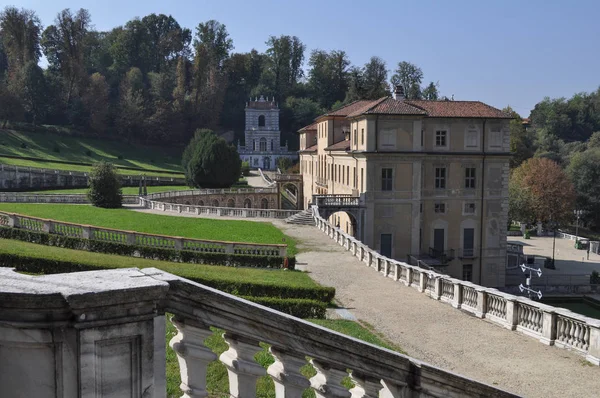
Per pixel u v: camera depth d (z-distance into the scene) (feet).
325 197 192.03
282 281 92.73
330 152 247.50
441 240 202.59
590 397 52.08
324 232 176.86
